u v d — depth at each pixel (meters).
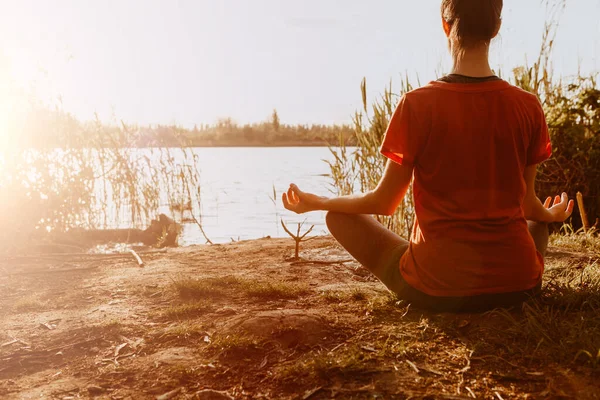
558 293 2.54
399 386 1.78
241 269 3.71
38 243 5.82
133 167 8.58
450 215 2.20
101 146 8.17
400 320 2.36
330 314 2.50
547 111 6.25
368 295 2.80
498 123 2.12
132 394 1.86
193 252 4.55
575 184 5.89
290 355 2.06
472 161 2.13
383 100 5.00
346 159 5.36
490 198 2.16
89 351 2.28
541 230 2.63
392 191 2.30
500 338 2.09
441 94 2.15
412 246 2.37
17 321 2.71
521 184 2.20
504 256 2.21
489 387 1.76
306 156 39.25
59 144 6.88
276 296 2.91
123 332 2.46
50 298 3.14
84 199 7.28
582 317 2.19
